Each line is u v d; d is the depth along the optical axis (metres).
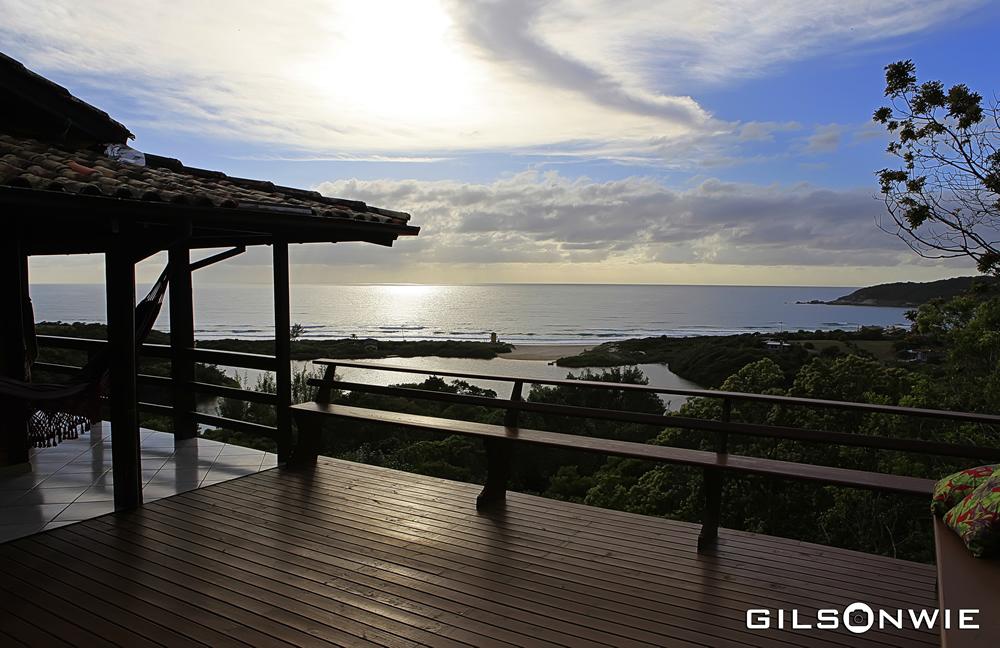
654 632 2.75
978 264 7.08
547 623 2.82
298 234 5.14
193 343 6.02
